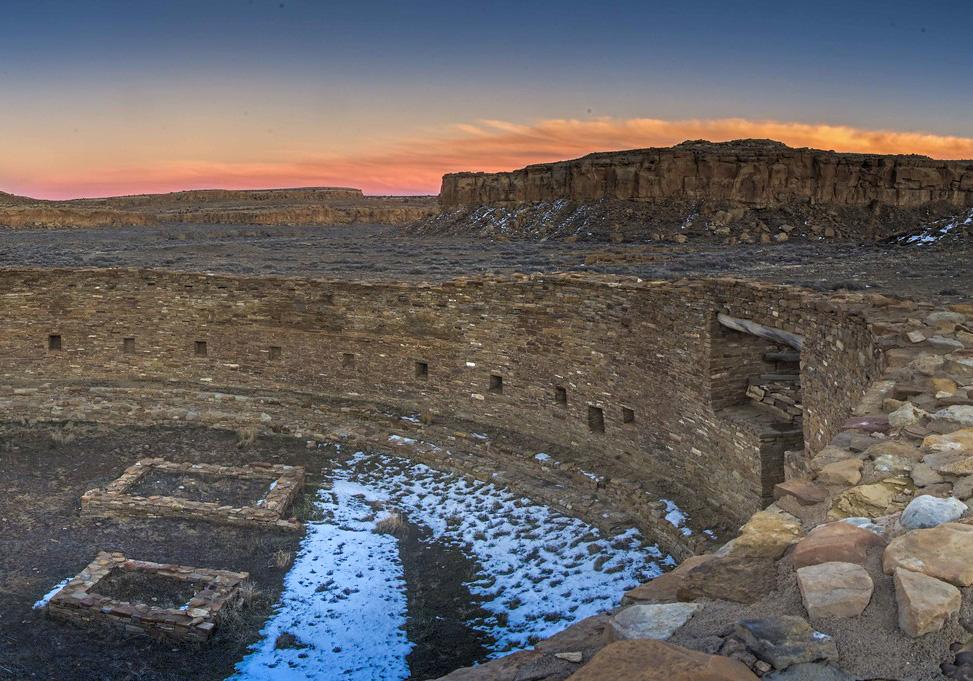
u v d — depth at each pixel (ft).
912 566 15.05
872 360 35.12
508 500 61.41
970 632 13.52
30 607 44.73
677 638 14.49
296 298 85.66
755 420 50.75
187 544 54.75
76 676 37.73
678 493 56.34
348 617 44.91
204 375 91.15
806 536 17.70
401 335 79.41
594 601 45.57
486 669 15.30
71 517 59.52
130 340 93.04
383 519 59.57
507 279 71.92
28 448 75.77
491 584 49.47
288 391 87.20
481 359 73.77
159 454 74.84
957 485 19.47
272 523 57.57
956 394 27.91
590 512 56.70
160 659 39.60
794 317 45.39
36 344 93.15
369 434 76.38
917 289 65.87
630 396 61.21
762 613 14.93
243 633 42.29
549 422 68.85
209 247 213.46
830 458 23.98
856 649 13.44
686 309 54.95
